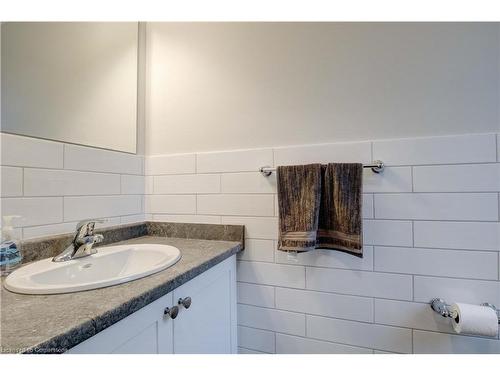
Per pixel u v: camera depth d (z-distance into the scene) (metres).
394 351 0.96
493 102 0.86
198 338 0.84
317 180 0.96
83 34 1.05
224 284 1.03
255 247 1.13
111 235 1.10
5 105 0.78
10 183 0.78
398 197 0.95
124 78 1.23
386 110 0.97
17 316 0.47
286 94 1.10
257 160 1.13
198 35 1.24
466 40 0.89
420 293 0.92
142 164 1.31
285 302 1.09
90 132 1.06
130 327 0.57
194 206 1.23
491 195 0.85
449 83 0.90
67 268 0.78
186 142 1.26
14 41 0.82
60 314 0.48
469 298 0.87
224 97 1.20
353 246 0.90
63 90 0.96
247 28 1.16
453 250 0.89
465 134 0.88
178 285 0.70
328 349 1.03
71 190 0.97
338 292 1.02
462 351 0.89
